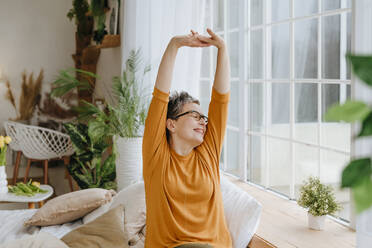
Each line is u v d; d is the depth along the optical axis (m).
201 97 3.38
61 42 6.22
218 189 1.82
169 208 1.68
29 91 6.01
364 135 0.22
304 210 2.30
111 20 4.55
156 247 1.70
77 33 5.88
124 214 2.31
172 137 1.76
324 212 1.94
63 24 6.23
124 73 3.27
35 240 1.93
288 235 1.91
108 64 4.95
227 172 3.21
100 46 4.49
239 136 2.98
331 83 2.12
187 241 1.66
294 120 2.44
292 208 2.35
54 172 5.65
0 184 3.18
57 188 4.97
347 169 0.23
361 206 0.21
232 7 2.97
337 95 2.08
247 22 2.84
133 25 3.48
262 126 2.75
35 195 3.20
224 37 3.11
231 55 3.04
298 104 2.40
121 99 3.25
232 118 3.09
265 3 2.65
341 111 0.23
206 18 3.31
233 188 2.19
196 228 1.70
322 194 1.96
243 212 1.96
